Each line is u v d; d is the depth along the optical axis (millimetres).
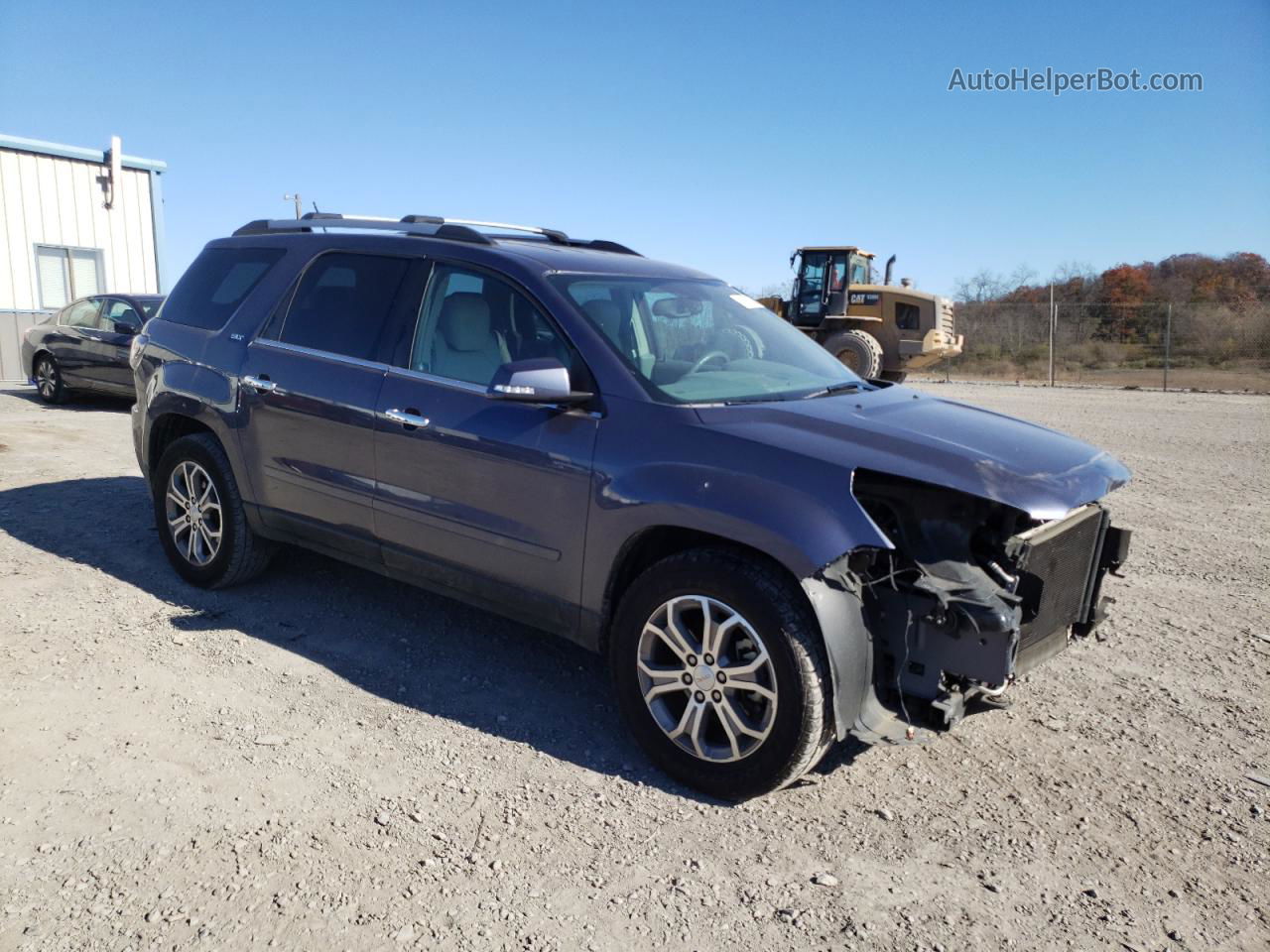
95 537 5910
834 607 3033
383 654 4336
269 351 4613
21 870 2666
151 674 3969
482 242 4188
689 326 4148
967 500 3176
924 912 2711
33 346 13391
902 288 20562
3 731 3420
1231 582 6016
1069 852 3043
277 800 3094
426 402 3961
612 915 2633
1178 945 2617
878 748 3689
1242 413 17281
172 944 2416
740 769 3191
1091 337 29750
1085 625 3662
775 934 2592
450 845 2912
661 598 3324
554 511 3590
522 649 4496
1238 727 3980
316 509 4422
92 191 18125
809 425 3373
